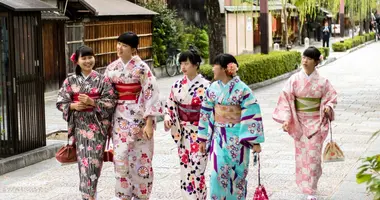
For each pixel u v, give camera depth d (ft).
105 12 67.31
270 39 126.52
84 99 21.81
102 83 22.21
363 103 54.29
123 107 22.22
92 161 22.34
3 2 29.91
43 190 26.35
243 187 20.97
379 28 213.87
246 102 20.26
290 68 88.28
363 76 80.94
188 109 22.21
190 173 22.36
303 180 24.70
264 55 79.51
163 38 83.35
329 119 24.44
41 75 32.76
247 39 118.01
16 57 31.17
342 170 29.27
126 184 22.48
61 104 22.50
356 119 45.19
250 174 28.73
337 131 40.16
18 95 31.22
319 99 24.48
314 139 24.39
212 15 61.26
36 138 32.68
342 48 135.74
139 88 22.22
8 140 31.12
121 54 22.15
